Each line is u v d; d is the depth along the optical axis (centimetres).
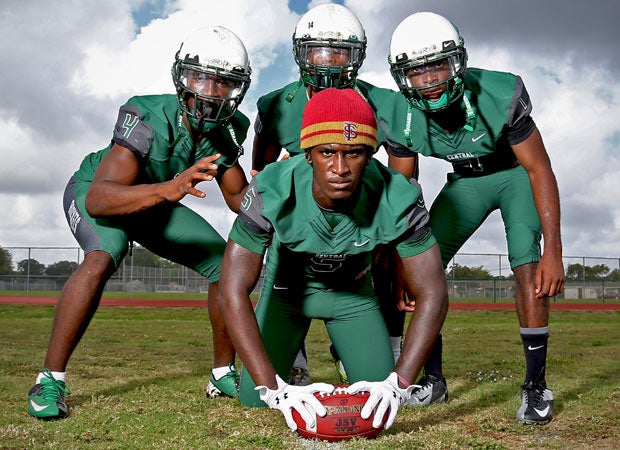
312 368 612
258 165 519
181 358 662
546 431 353
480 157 425
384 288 454
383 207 324
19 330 1005
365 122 293
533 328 380
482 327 1242
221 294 322
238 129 445
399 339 468
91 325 1184
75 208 413
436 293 324
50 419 361
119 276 3478
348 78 446
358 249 335
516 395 462
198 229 439
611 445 323
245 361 313
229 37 401
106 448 302
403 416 383
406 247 327
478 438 329
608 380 535
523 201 419
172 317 1480
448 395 456
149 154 404
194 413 381
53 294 3145
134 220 413
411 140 427
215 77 394
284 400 300
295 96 480
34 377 510
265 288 401
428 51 381
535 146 392
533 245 402
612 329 1221
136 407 396
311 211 325
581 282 3397
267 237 326
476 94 402
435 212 460
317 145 294
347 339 393
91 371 557
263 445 307
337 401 302
